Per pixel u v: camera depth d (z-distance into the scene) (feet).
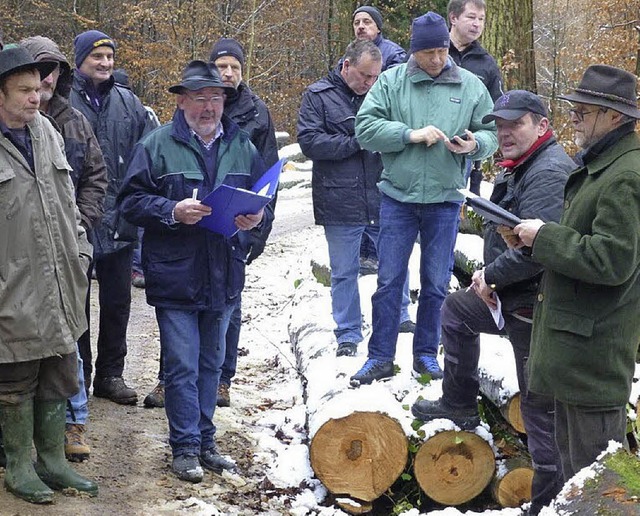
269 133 19.21
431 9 75.72
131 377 20.83
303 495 16.16
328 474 15.87
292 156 64.49
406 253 17.07
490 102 17.10
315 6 96.53
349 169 18.80
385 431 15.87
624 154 11.70
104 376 18.78
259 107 19.17
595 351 11.80
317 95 19.07
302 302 24.14
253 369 22.97
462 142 16.12
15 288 13.16
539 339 12.30
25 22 86.22
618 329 11.78
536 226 11.91
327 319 21.83
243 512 14.93
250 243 15.94
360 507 15.93
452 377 15.62
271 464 17.15
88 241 15.65
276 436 18.49
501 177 14.42
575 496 9.96
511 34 35.70
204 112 15.39
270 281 31.89
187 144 15.43
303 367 19.88
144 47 84.69
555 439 12.86
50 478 14.16
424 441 15.89
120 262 18.31
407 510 16.02
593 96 11.82
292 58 98.43
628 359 11.96
